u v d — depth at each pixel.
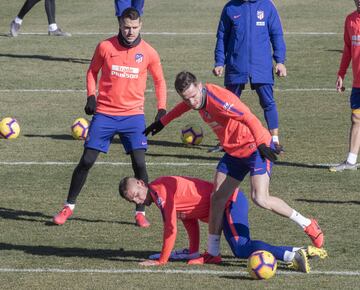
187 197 26.16
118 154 39.94
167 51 62.66
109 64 30.48
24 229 30.22
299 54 61.53
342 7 80.62
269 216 31.23
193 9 80.38
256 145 25.20
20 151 40.44
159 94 30.97
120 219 31.30
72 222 30.97
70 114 47.53
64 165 38.12
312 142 41.38
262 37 38.34
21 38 68.12
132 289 24.28
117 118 30.64
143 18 76.19
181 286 24.47
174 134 43.53
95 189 34.69
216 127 26.00
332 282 24.70
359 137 36.78
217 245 26.47
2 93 52.00
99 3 84.00
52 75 56.38
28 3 68.12
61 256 27.38
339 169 36.81
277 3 83.06
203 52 62.22
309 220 26.39
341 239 28.62
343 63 37.25
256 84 38.88
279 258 25.55
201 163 38.41
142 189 26.05
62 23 74.38
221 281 24.88
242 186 34.81
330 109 47.78
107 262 26.75
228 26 38.41
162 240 29.05
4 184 35.44
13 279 25.22
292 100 49.78
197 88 25.25
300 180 35.53
